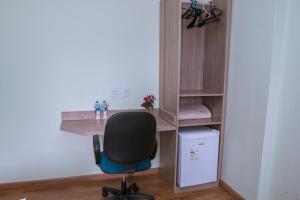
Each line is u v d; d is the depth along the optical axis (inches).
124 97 97.8
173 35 84.2
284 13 67.6
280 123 71.4
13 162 90.4
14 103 87.1
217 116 95.3
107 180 99.7
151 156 75.0
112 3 90.7
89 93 93.5
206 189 94.3
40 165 93.4
